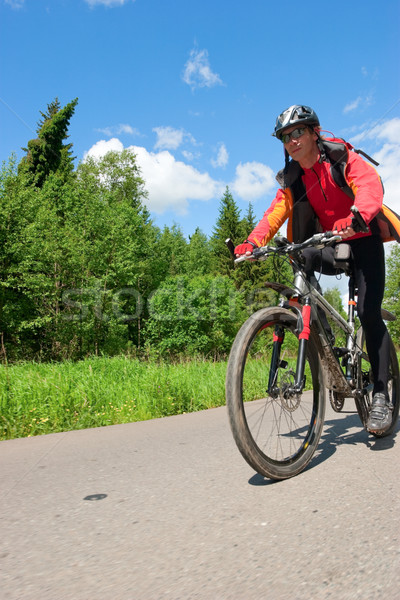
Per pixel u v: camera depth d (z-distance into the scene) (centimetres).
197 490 201
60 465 273
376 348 263
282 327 236
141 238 3188
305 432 236
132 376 750
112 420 530
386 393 265
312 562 125
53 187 3031
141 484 217
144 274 3052
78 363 869
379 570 118
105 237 2594
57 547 144
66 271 2492
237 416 202
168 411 609
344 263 261
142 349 2873
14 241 2247
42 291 2319
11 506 191
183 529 154
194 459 268
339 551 131
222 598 108
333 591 109
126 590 114
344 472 217
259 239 256
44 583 120
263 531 149
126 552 138
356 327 284
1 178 2258
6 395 526
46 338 2538
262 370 219
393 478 201
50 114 3675
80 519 170
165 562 129
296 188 272
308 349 246
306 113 248
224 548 137
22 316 2386
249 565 125
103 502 191
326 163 254
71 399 546
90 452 313
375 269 262
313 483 202
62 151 3625
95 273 2620
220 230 4634
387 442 274
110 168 4231
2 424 469
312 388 247
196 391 682
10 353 2286
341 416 399
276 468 210
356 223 219
